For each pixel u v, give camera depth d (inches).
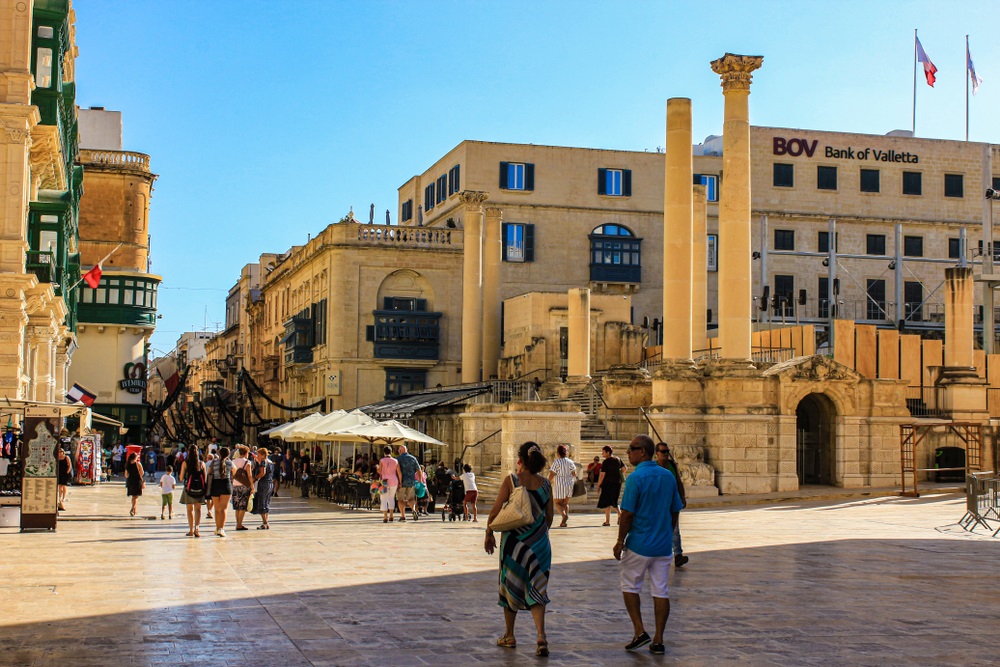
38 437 975.6
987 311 2025.1
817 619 539.5
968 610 573.6
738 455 1439.5
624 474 1376.7
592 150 2657.5
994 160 2938.0
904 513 1218.6
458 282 2490.2
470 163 2588.6
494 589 621.6
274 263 3459.6
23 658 426.6
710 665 434.6
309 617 523.8
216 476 944.9
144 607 544.1
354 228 2442.2
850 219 2829.7
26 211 1357.0
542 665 431.2
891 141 2883.9
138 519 1148.5
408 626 505.4
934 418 1617.9
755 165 2797.7
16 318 1290.6
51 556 765.3
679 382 1464.1
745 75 1464.1
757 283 2763.3
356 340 2426.2
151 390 5378.9
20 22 1318.9
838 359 1627.7
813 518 1157.7
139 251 2731.3
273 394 3181.6
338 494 1434.5
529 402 1343.5
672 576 692.1
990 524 1063.6
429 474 1541.6
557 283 2608.3
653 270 2677.2
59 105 1485.0
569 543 890.1
